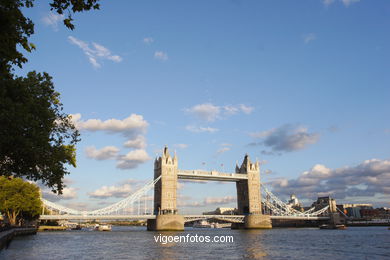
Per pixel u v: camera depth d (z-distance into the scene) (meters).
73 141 43.03
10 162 38.28
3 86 33.69
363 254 65.50
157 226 177.38
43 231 180.75
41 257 57.41
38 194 119.19
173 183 191.00
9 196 111.94
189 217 194.12
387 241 98.62
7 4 20.77
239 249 75.25
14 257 55.44
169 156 193.88
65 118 42.69
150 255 63.25
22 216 135.75
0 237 53.62
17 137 34.09
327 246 83.12
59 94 43.19
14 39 21.47
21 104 34.59
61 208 174.50
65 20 20.36
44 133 37.88
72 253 65.88
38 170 41.00
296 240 104.12
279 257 60.78
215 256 61.84
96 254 64.56
